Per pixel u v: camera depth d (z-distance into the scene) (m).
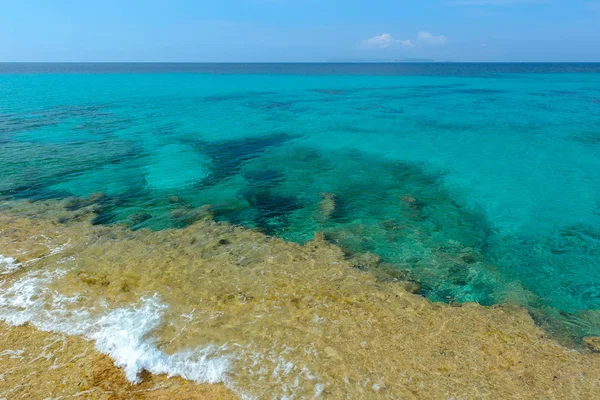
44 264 7.59
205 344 5.58
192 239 8.76
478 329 6.01
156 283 7.03
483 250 8.65
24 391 4.82
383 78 54.72
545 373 5.16
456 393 4.83
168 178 12.93
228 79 52.56
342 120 22.64
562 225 9.82
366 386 4.90
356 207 10.84
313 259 8.00
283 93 35.84
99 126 20.58
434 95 33.94
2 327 5.91
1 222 9.41
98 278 7.15
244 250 8.29
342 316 6.20
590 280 7.61
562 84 43.06
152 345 5.57
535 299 6.96
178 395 4.82
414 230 9.51
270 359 5.31
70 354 5.42
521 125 20.73
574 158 14.95
